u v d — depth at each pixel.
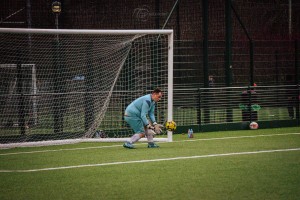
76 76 32.78
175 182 18.86
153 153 25.81
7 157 25.52
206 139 31.80
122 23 41.34
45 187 18.42
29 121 31.78
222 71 44.66
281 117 43.53
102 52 32.62
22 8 39.94
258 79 46.19
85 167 22.20
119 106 33.16
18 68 32.16
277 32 50.84
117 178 19.75
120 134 33.19
